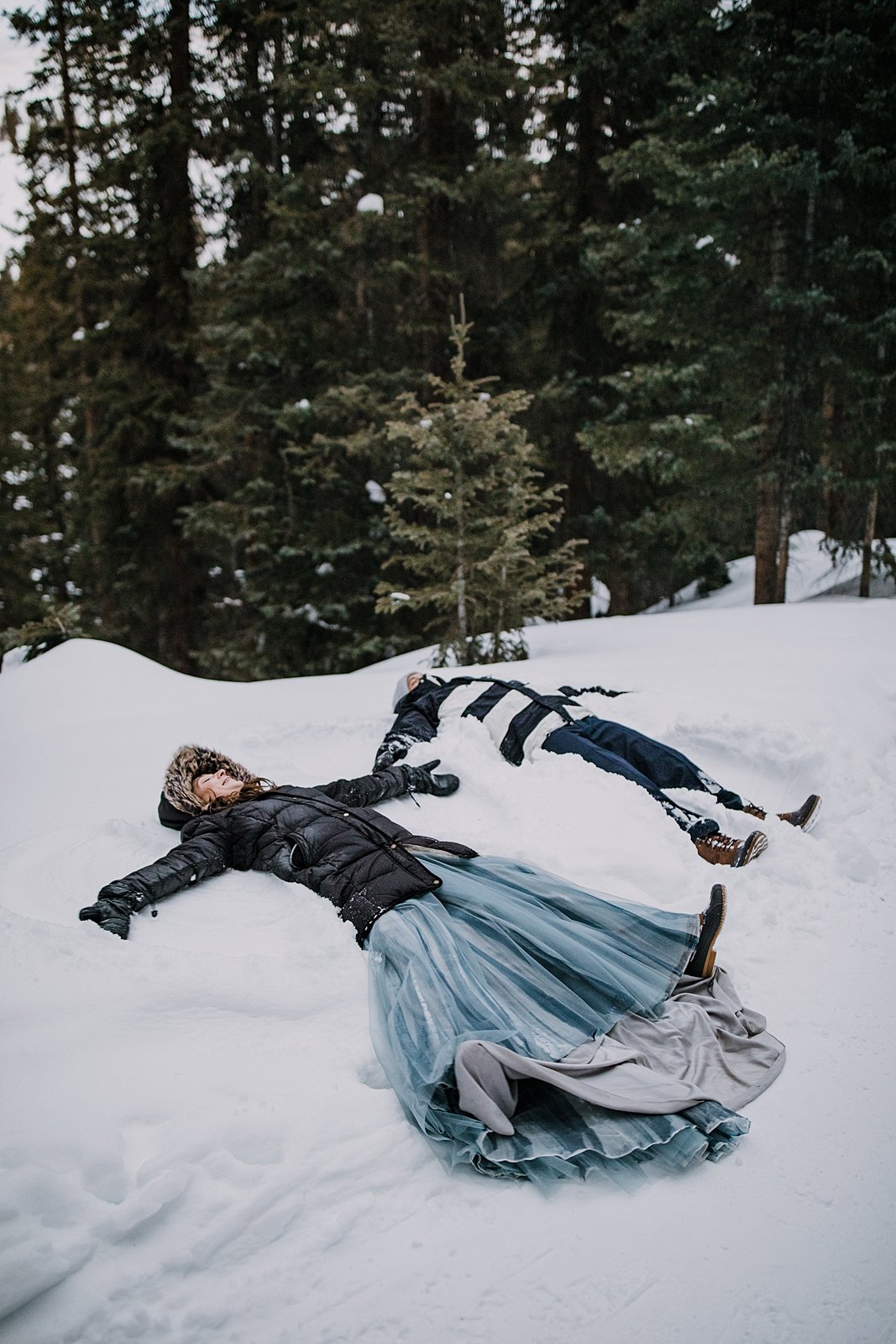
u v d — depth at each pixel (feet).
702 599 51.70
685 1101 7.24
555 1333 5.65
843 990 9.55
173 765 13.53
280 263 39.81
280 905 10.82
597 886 11.62
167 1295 5.84
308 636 41.98
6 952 9.03
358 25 39.29
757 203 34.17
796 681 19.42
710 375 36.27
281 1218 6.38
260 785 13.11
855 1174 6.91
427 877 10.23
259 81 45.39
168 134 45.32
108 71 46.70
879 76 33.50
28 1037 7.88
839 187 34.35
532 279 44.96
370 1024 8.33
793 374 35.01
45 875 12.12
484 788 14.38
